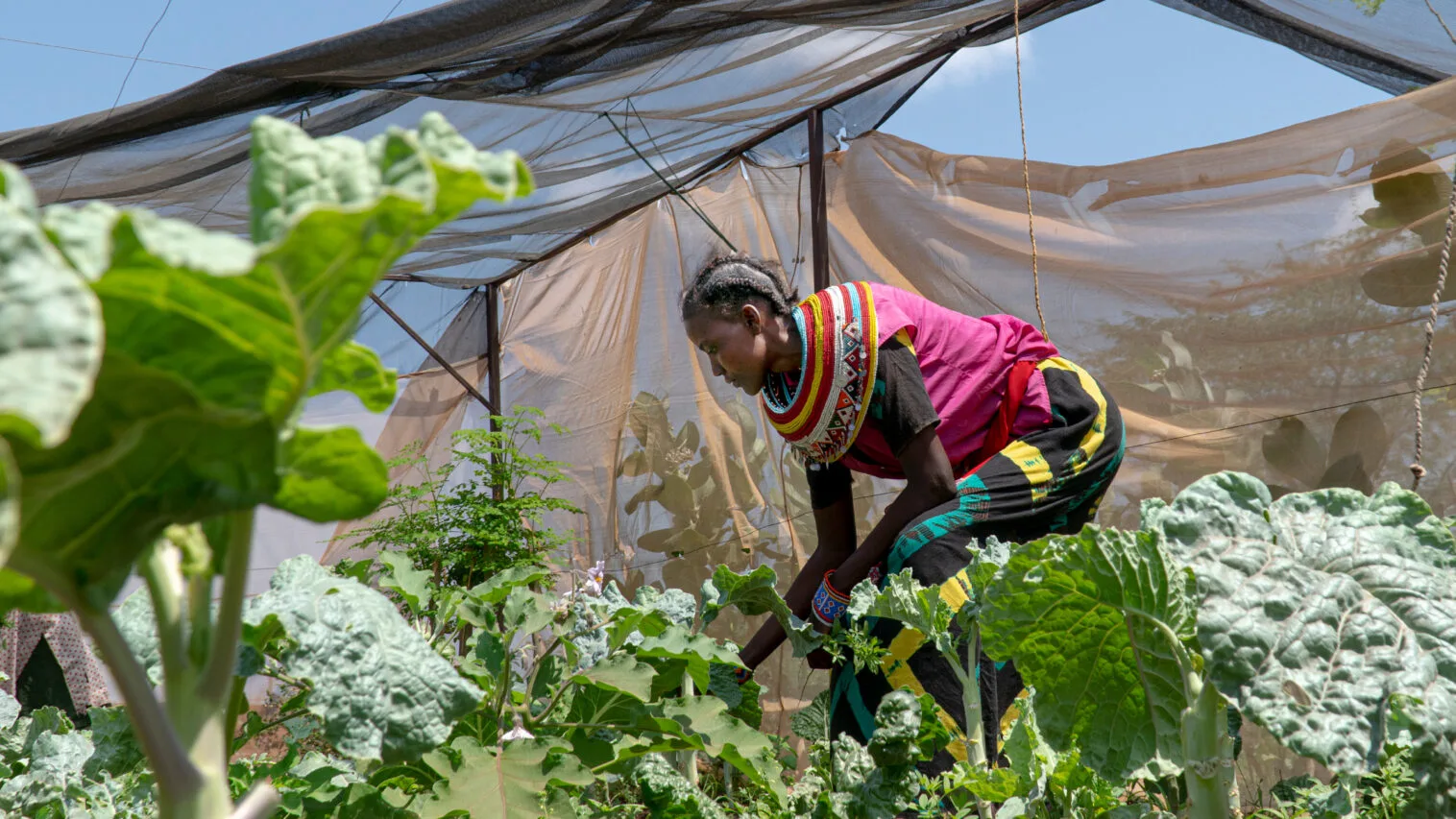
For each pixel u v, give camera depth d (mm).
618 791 1909
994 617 881
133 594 895
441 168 377
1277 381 3537
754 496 5750
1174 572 787
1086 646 877
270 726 1093
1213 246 3766
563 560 6688
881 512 4727
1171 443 3777
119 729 1173
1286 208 3602
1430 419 3186
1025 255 4332
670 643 1342
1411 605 750
